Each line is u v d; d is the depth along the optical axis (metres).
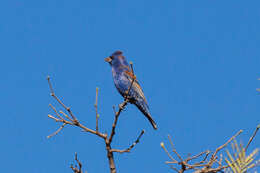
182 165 7.31
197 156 7.48
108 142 9.66
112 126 9.60
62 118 9.83
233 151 5.46
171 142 7.09
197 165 7.14
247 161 5.36
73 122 9.75
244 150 5.42
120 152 9.43
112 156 9.61
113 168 9.57
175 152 7.10
